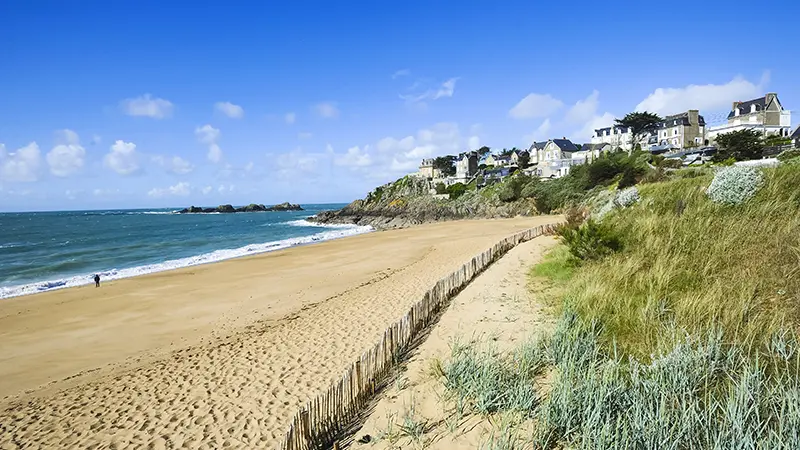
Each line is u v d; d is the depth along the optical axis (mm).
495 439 4523
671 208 11797
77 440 6496
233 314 13750
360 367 6219
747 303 5750
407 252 26844
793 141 42906
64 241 46812
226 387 7949
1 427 7004
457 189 88812
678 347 4969
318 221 93250
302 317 12367
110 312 14859
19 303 16625
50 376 9367
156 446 6164
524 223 46094
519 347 6781
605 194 38938
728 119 60906
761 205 9156
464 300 10789
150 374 8898
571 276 10445
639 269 8461
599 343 6090
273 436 6168
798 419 3598
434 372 6523
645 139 71000
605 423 4188
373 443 4980
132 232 61406
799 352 4500
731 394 4031
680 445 3775
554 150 79875
